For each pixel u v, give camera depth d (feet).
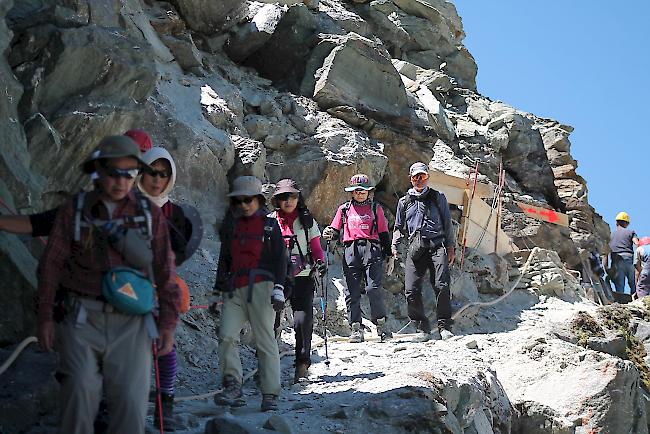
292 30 43.65
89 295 12.60
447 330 32.58
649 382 35.86
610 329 37.76
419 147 42.55
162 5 40.04
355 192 31.89
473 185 42.88
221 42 43.14
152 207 13.28
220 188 34.47
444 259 32.24
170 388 17.39
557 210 54.54
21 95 24.45
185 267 30.17
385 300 36.88
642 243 51.52
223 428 16.79
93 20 28.04
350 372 25.50
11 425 15.85
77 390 12.27
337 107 41.63
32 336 18.07
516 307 39.75
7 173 21.66
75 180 25.17
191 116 35.14
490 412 24.68
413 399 20.49
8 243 18.99
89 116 25.08
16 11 26.35
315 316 32.68
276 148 38.45
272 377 20.18
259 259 20.18
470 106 55.93
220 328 20.45
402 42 59.77
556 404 29.76
